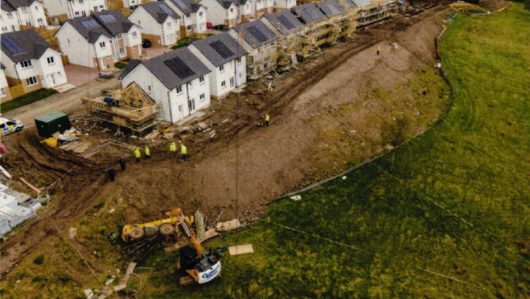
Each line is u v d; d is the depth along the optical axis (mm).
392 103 61906
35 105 54656
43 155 43375
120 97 47125
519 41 87438
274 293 32500
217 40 58406
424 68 74188
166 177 40094
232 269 34094
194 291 31984
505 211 44625
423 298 33656
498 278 36500
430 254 38219
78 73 66375
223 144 46000
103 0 96000
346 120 55625
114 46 70688
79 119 51062
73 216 35312
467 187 47594
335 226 39969
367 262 36500
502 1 111750
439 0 114250
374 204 43406
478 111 62938
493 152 54250
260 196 42094
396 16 99062
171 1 84562
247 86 61438
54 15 90125
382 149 52750
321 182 45344
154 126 49219
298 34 69188
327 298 32656
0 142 45188
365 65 68875
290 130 49906
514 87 70250
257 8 100750
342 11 84188
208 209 39344
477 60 78812
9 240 32781
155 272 33250
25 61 56875
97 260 33219
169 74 48844
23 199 36594
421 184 47250
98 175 40031
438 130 57469
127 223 36188
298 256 36094
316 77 63562
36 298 29500
